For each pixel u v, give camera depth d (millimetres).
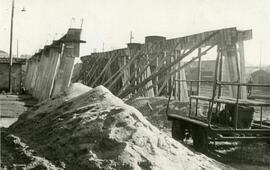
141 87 15570
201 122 9633
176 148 7301
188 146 9922
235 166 8258
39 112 10422
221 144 10711
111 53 22906
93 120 7461
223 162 8602
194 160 7113
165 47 15117
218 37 10742
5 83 28375
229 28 10281
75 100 9742
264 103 9109
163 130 13094
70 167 6188
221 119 9797
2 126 12102
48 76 17234
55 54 16344
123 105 8320
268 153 9484
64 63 12547
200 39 12266
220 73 10172
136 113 7680
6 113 14883
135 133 6855
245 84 8898
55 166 6094
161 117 14500
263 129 9117
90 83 27422
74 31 12477
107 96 8922
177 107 14992
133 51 18625
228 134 9719
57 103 10492
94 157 6309
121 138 6703
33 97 22219
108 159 6199
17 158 6473
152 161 6215
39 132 8789
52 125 8609
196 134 9797
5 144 7645
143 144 6684
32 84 27531
